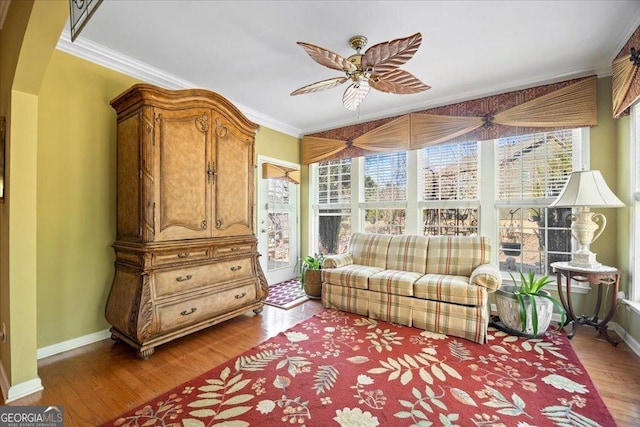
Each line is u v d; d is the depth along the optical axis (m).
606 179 2.75
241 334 2.68
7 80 1.87
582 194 2.44
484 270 2.64
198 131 2.63
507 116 3.18
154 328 2.23
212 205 2.75
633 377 1.94
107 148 2.62
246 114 3.99
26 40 1.54
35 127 1.86
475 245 3.15
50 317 2.30
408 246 3.52
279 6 1.98
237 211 3.01
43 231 2.27
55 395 1.78
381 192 4.21
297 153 4.93
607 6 1.97
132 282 2.34
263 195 4.35
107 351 2.36
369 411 1.62
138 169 2.33
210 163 2.73
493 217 3.35
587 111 2.79
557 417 1.57
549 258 3.10
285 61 2.72
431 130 3.65
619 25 2.17
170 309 2.36
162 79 2.97
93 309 2.53
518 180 3.26
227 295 2.82
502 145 3.35
